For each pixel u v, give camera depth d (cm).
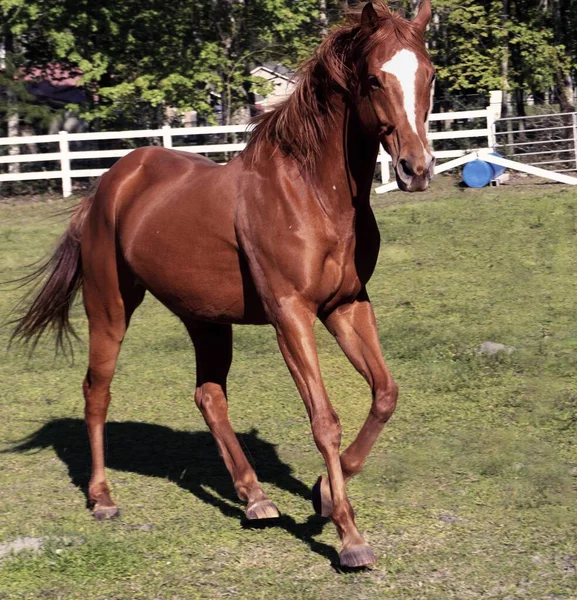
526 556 400
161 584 388
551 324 814
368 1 392
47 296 532
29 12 1867
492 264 1066
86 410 498
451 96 2019
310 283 396
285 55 2020
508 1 2230
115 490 508
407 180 354
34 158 1745
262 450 561
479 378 675
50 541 430
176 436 607
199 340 495
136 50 2028
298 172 403
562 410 599
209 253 438
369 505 465
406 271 1060
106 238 493
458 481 491
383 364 409
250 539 434
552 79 2200
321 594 372
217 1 2000
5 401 694
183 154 508
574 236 1168
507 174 1684
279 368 742
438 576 384
